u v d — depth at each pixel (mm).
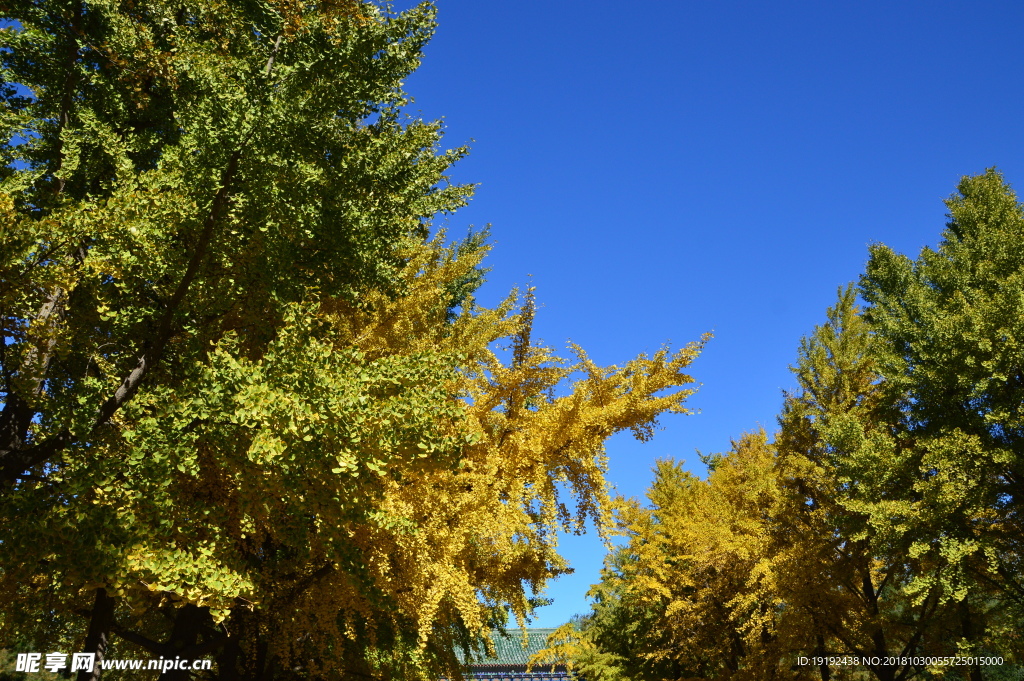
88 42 8055
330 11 8711
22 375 5988
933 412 14359
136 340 7758
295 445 5512
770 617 15562
